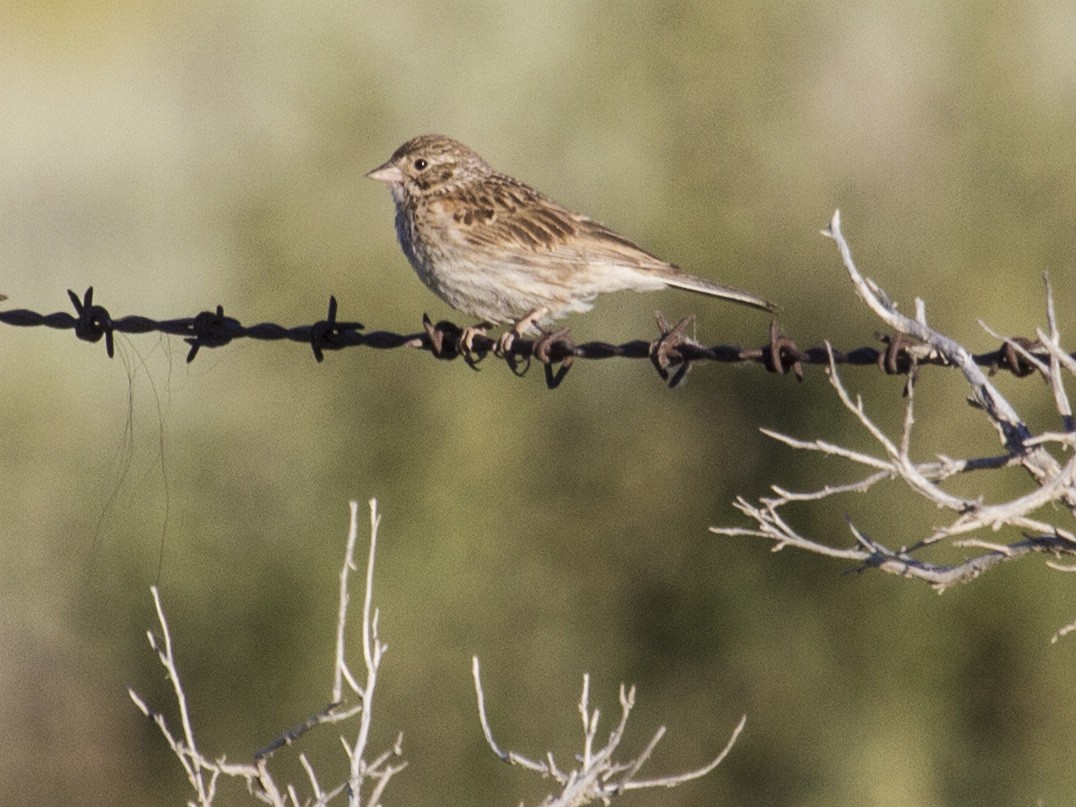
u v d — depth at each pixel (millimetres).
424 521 14141
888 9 15844
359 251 15242
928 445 13828
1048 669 13516
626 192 15930
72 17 26328
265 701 14148
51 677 14617
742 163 15617
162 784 14445
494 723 13945
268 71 17125
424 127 16016
